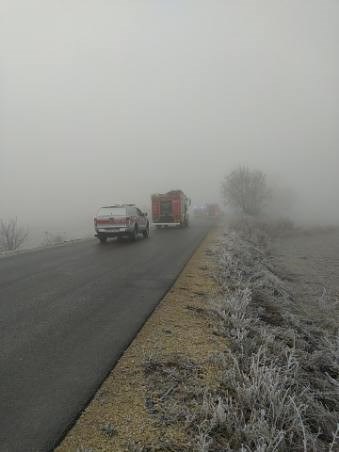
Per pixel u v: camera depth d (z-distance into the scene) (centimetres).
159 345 458
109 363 402
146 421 301
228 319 555
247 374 389
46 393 339
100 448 267
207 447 265
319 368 504
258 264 1218
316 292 1099
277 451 275
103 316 575
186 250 1423
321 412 363
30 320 557
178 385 361
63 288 773
